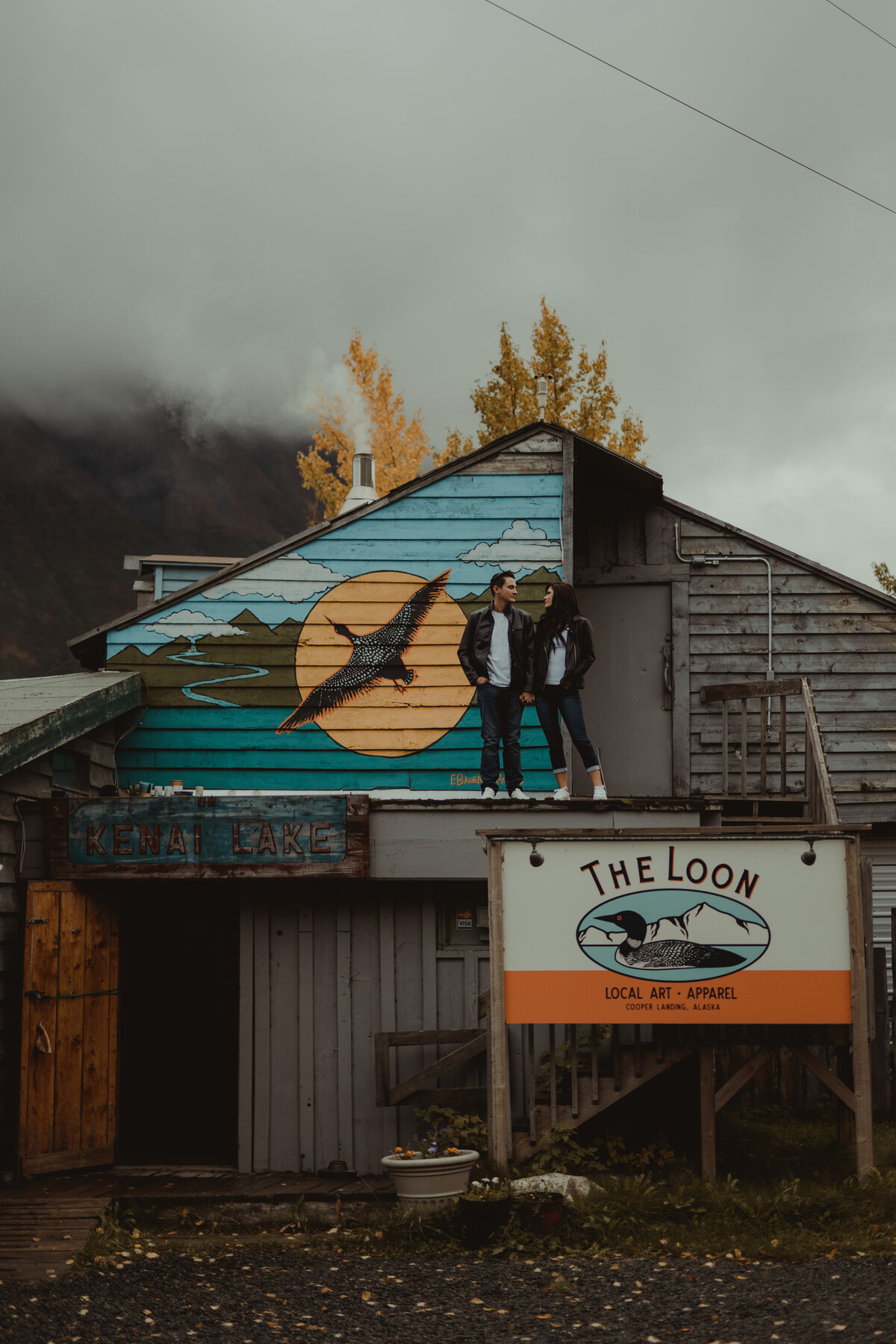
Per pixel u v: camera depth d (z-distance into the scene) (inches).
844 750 513.7
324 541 455.5
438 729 442.0
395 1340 203.0
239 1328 211.2
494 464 458.0
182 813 352.8
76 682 426.0
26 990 333.7
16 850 345.1
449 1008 353.7
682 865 298.4
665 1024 303.9
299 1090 352.2
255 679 447.5
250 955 360.2
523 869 301.7
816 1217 270.2
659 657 528.4
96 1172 345.4
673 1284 229.0
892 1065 369.7
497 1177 288.8
